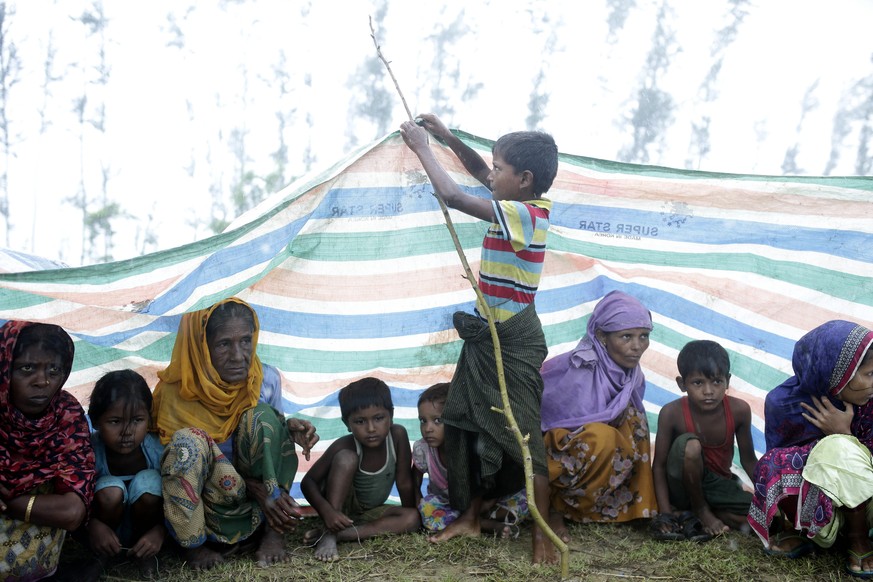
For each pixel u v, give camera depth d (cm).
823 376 407
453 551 409
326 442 519
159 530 391
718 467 461
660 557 409
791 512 398
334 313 492
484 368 409
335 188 459
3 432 354
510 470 422
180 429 392
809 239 477
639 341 466
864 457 388
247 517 411
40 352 354
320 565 398
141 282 407
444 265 488
